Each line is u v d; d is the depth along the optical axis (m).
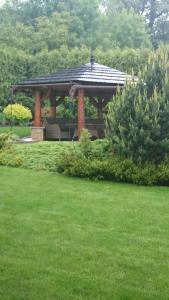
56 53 28.77
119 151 12.13
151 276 5.66
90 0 44.62
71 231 7.39
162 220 8.09
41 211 8.55
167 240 7.04
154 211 8.67
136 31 46.38
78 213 8.46
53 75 20.69
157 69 12.31
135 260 6.17
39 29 39.91
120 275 5.66
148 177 11.09
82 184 10.98
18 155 14.24
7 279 5.46
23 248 6.54
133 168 11.40
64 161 12.26
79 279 5.51
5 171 12.45
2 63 27.80
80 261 6.09
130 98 12.05
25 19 47.56
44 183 10.98
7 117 24.50
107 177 11.62
